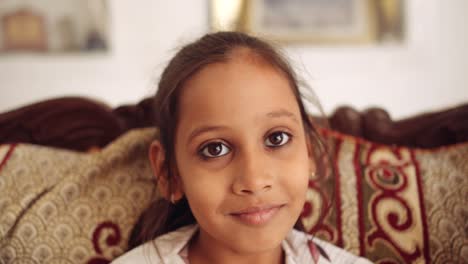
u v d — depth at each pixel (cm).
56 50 219
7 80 215
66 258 81
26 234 82
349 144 94
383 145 95
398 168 89
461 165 87
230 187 60
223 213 61
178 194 72
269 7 234
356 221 84
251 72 62
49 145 98
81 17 220
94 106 99
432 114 95
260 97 60
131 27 225
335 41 239
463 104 94
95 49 222
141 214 85
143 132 93
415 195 85
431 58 246
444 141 94
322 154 86
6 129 96
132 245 82
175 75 67
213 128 60
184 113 64
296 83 71
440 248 81
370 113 98
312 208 86
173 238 74
